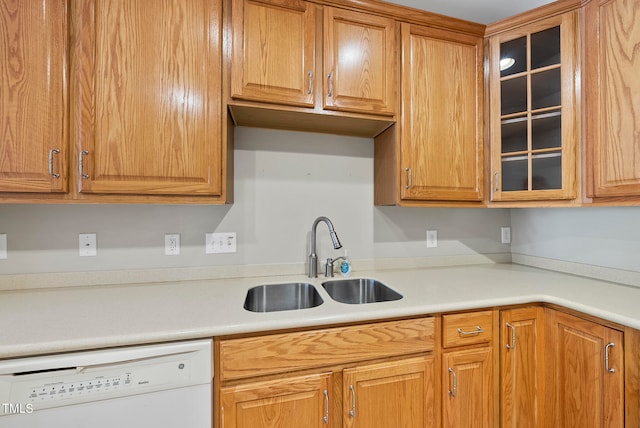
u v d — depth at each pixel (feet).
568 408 4.13
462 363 4.13
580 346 3.99
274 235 5.64
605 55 4.38
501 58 5.43
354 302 5.54
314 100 4.66
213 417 3.29
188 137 4.17
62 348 2.81
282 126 5.49
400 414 3.85
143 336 3.00
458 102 5.39
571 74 4.79
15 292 4.42
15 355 2.72
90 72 3.82
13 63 3.59
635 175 4.04
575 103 4.77
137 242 5.02
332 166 5.96
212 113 4.25
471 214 6.84
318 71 4.69
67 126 3.76
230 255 5.44
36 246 4.63
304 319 3.46
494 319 4.28
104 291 4.52
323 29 4.69
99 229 4.87
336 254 5.99
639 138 4.00
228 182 4.78
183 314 3.54
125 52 3.94
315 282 5.23
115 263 4.94
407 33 5.11
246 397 3.32
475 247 6.86
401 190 5.15
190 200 4.25
